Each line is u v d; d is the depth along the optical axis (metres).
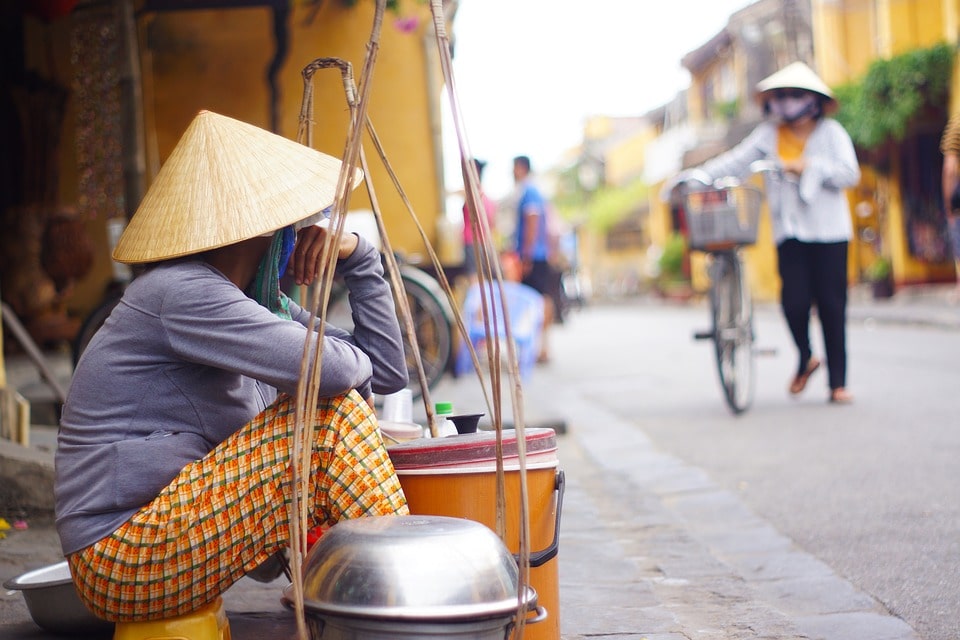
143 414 2.23
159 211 2.24
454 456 2.25
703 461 5.35
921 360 9.21
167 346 2.20
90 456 2.19
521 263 10.98
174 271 2.20
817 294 6.79
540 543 2.31
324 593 1.87
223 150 2.27
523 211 10.80
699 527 4.16
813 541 3.82
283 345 2.14
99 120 7.31
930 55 17.20
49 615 2.64
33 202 8.58
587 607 3.05
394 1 7.70
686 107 38.78
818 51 22.25
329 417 2.17
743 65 29.45
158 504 2.17
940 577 3.30
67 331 8.75
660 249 35.38
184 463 2.22
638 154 45.19
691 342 13.45
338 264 2.54
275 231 2.29
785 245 6.75
